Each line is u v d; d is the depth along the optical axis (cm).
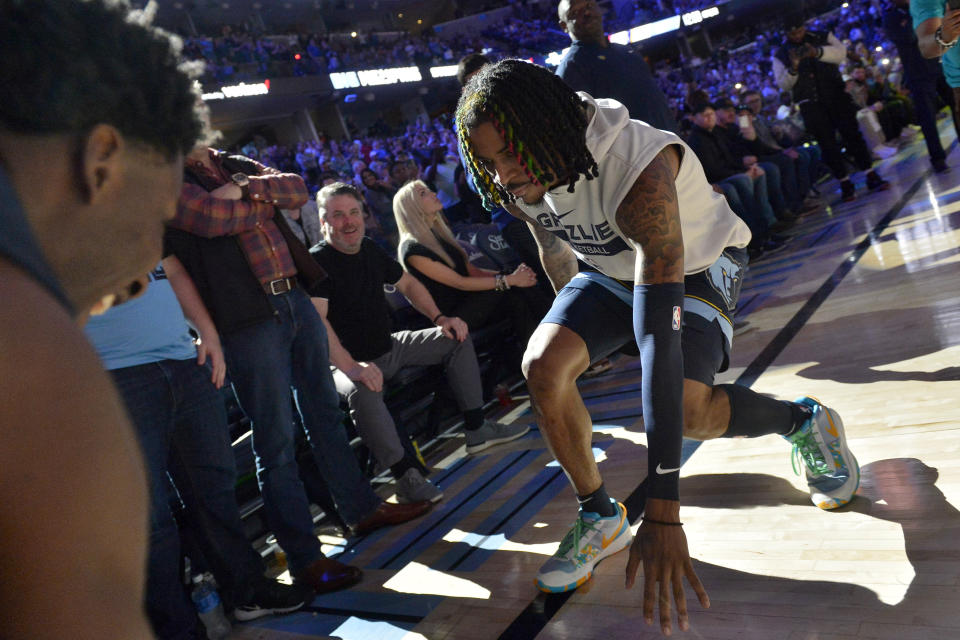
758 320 321
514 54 2669
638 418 258
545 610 151
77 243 38
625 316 154
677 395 118
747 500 171
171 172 42
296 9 2494
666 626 108
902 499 149
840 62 566
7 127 35
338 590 194
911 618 113
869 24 2091
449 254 346
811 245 458
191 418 180
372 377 246
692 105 506
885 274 322
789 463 184
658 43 2725
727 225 156
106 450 30
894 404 192
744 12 2689
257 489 252
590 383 330
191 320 190
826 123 565
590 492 158
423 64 2297
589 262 158
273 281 201
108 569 30
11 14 35
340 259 274
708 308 150
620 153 130
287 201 204
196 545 199
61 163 36
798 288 354
